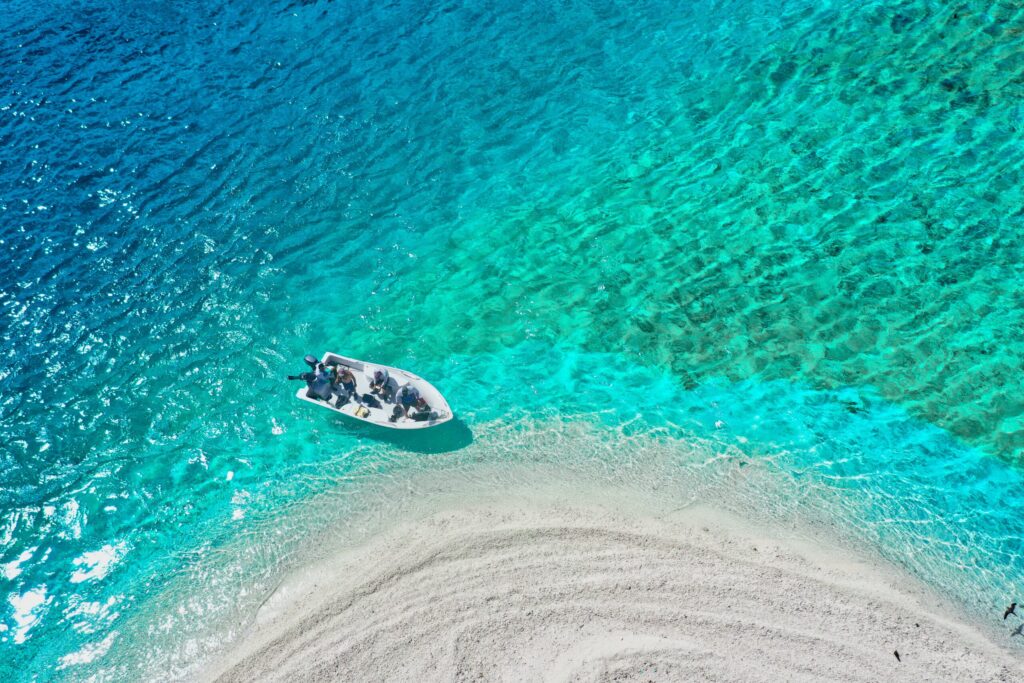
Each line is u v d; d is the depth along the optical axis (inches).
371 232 872.3
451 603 533.6
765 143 876.6
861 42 942.4
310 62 1103.0
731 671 483.5
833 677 478.0
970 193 776.9
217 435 684.7
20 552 611.8
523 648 505.7
